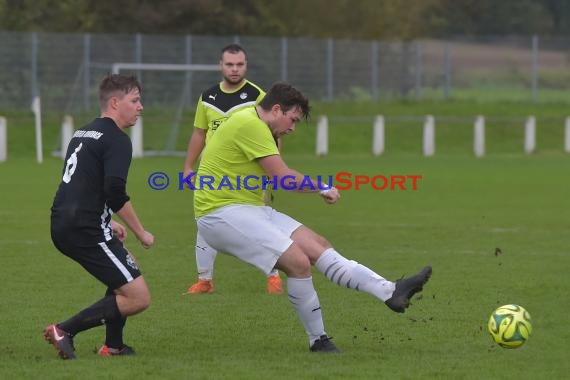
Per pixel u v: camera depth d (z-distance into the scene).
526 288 30.44
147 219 47.81
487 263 35.22
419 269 34.09
